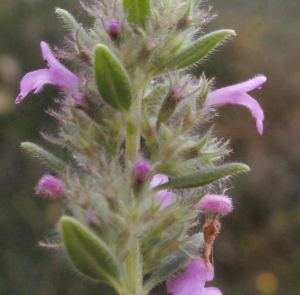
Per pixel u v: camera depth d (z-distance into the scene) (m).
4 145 0.28
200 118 0.11
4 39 0.31
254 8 0.37
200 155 0.11
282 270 0.27
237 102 0.12
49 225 0.26
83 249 0.10
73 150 0.12
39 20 0.32
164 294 0.24
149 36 0.11
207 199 0.12
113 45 0.11
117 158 0.11
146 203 0.11
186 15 0.11
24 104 0.29
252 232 0.29
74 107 0.11
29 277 0.24
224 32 0.11
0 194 0.26
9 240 0.25
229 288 0.27
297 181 0.30
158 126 0.11
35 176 0.27
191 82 0.11
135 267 0.11
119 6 0.11
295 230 0.28
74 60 0.12
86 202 0.10
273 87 0.32
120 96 0.11
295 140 0.31
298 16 0.37
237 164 0.11
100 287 0.24
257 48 0.33
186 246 0.11
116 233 0.10
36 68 0.31
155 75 0.11
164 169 0.11
